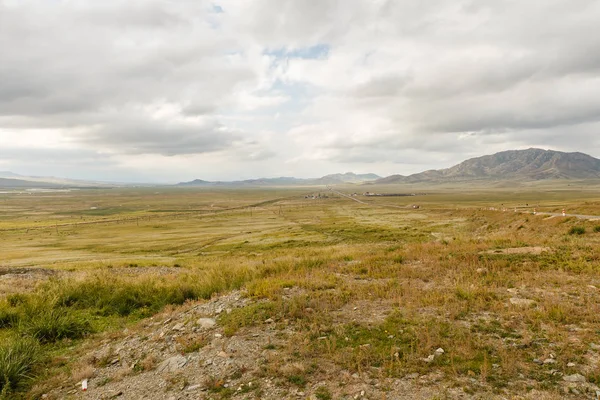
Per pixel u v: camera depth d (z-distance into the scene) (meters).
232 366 7.75
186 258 49.00
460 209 113.19
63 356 9.91
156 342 9.89
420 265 17.25
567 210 51.97
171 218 154.38
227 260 37.22
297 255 32.56
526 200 185.12
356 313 10.47
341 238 64.06
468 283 12.87
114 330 11.94
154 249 67.06
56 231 113.06
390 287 13.05
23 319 12.41
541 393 5.87
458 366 6.89
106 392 7.51
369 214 132.62
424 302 10.88
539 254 17.16
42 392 7.80
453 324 9.02
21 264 48.06
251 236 78.88
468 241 25.69
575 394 5.81
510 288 12.07
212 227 110.31
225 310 11.60
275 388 6.73
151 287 16.78
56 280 19.19
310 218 127.06
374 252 25.75
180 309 13.09
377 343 8.27
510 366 6.64
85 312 14.25
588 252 16.61
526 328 8.52
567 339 7.73
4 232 112.19
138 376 8.10
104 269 29.62
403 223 87.81
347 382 6.69
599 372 6.27
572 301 10.19
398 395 6.14
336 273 17.08
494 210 79.44
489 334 8.33
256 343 8.80
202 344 9.12
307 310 10.77
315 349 8.16
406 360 7.32
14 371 8.21
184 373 7.76
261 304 11.56
